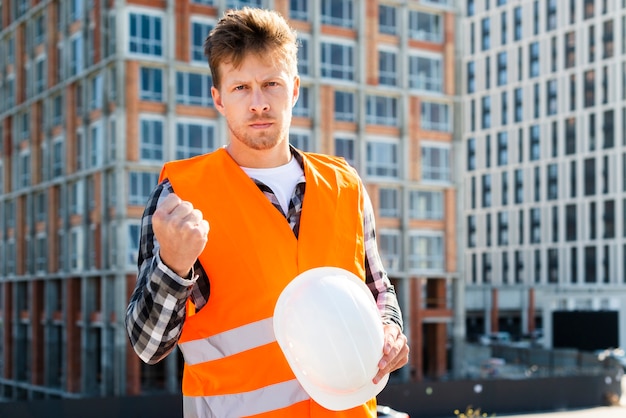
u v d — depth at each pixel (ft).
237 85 8.05
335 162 9.09
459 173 157.38
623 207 264.93
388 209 150.92
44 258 158.20
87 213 141.18
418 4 156.25
